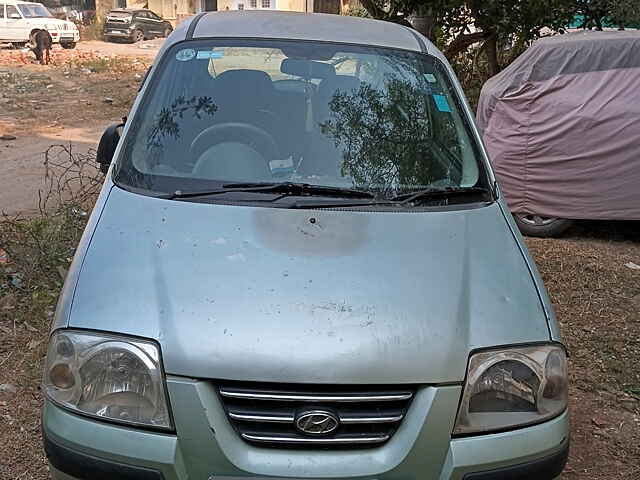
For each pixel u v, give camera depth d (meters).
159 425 2.10
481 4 9.04
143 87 3.37
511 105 6.57
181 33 3.63
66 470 2.16
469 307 2.38
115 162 3.05
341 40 3.64
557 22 9.45
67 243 5.24
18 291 4.74
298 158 3.10
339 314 2.24
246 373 2.09
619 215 6.47
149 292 2.30
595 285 5.63
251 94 3.32
